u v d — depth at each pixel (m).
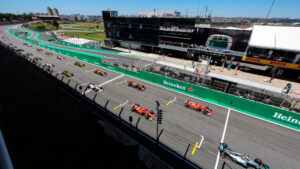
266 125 18.16
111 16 54.38
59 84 26.59
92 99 22.12
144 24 47.16
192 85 23.81
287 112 17.73
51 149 13.77
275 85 29.31
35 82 27.16
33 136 15.15
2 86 25.41
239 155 13.27
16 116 17.97
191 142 15.35
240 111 20.62
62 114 18.58
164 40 45.62
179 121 18.31
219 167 12.97
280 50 30.12
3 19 150.88
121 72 32.97
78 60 41.69
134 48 56.53
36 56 44.47
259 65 35.72
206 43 39.97
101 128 16.50
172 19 41.41
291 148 15.21
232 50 36.72
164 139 15.49
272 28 32.88
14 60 39.94
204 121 18.52
